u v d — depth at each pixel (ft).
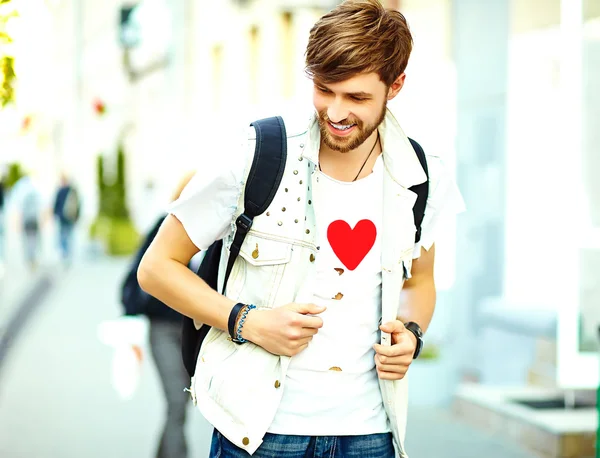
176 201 7.98
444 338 25.57
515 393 21.84
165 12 76.64
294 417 8.10
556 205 21.17
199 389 8.25
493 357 23.90
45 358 31.63
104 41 107.45
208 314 8.04
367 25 7.41
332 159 8.20
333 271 8.13
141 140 99.81
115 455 19.19
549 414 19.65
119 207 84.17
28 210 65.10
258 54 52.31
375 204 8.25
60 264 72.18
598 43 18.52
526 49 22.72
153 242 8.27
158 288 8.16
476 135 24.73
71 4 108.47
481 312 24.04
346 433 8.18
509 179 23.44
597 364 18.47
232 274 8.27
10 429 21.58
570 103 18.51
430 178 8.50
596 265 18.44
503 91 23.70
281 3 45.27
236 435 8.02
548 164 21.62
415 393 23.66
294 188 8.04
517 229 23.04
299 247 8.05
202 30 69.15
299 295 8.09
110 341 17.90
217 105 63.98
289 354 7.90
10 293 48.29
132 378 17.87
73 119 109.70
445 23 26.30
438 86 26.68
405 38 7.70
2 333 35.50
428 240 8.82
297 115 8.27
